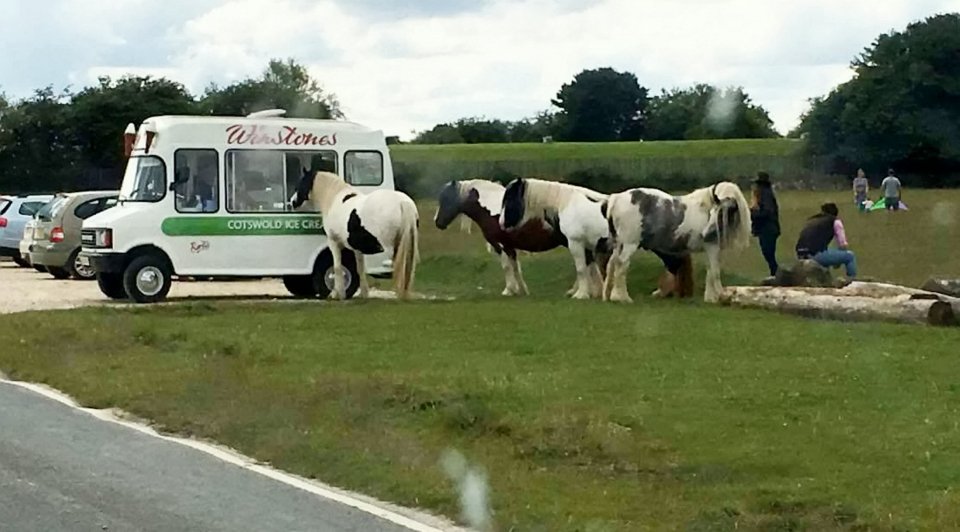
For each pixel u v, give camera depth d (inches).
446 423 468.8
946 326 743.1
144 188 940.0
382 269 992.9
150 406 524.4
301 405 513.7
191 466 424.5
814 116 3090.6
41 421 504.4
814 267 903.7
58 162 2418.8
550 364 601.9
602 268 965.8
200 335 713.0
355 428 476.1
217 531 342.6
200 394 545.0
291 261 960.9
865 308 771.4
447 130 3932.1
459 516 357.7
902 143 3029.0
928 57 3048.7
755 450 422.6
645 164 2915.8
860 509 350.6
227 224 947.3
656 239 899.4
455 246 1440.7
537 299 930.1
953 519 338.0
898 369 578.2
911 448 424.2
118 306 893.8
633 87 3914.9
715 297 893.8
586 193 957.8
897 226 1710.1
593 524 346.3
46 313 836.0
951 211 2023.9
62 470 414.9
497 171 2842.0
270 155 959.6
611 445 429.1
